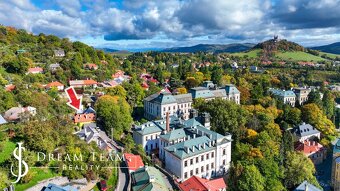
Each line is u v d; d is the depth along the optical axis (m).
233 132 120.38
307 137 138.50
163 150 102.69
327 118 166.25
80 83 168.00
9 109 97.44
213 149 96.25
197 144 93.81
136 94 167.00
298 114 152.38
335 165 107.44
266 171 90.75
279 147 112.88
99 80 183.38
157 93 162.75
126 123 121.19
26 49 197.62
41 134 72.50
